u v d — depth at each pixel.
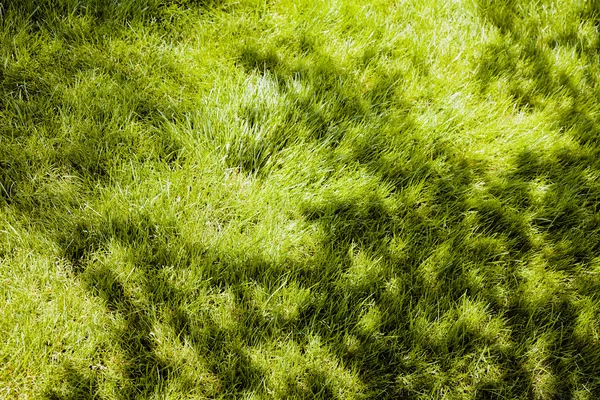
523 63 3.36
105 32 2.96
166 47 3.00
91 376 2.02
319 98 2.98
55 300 2.15
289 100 2.84
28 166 2.43
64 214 2.35
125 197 2.43
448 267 2.48
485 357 2.27
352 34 3.33
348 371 2.16
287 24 3.24
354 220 2.57
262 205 2.54
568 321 2.41
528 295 2.46
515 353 2.29
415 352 2.24
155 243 2.37
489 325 2.34
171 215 2.42
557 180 2.87
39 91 2.68
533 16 3.62
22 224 2.31
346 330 2.23
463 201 2.72
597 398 2.24
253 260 2.36
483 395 2.21
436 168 2.80
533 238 2.65
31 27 2.87
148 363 2.08
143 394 2.01
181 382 2.04
